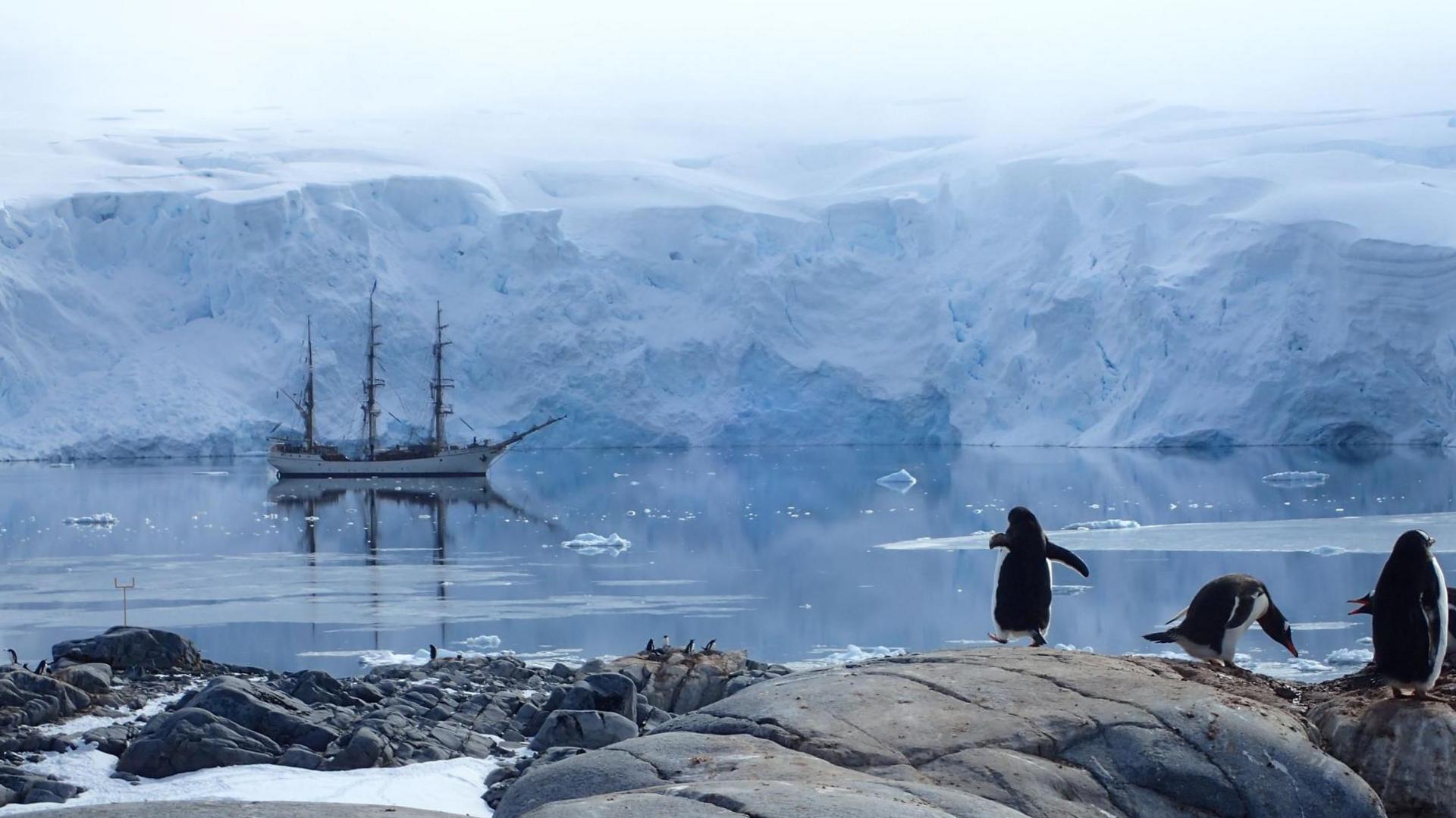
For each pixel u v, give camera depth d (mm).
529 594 31719
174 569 37062
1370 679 8906
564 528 48156
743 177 127938
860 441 97062
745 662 16578
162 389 90812
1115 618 26812
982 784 7008
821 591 31844
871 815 5875
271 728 12117
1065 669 8617
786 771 6750
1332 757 7926
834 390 97875
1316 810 7402
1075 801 7090
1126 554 36094
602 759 7305
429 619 28062
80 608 29781
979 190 105562
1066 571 33156
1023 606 10562
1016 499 55000
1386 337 75750
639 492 63688
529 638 25781
